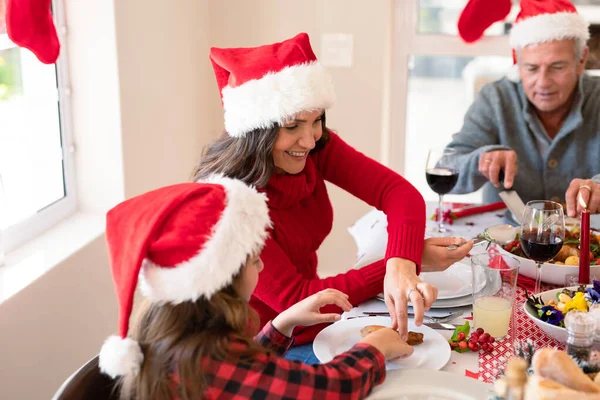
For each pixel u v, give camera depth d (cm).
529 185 254
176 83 270
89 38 221
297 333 141
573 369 90
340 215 311
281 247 158
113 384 115
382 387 113
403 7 296
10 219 200
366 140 303
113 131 226
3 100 196
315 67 150
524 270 159
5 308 164
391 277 147
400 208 163
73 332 199
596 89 247
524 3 246
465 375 122
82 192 232
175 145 272
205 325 103
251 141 150
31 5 165
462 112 307
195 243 100
